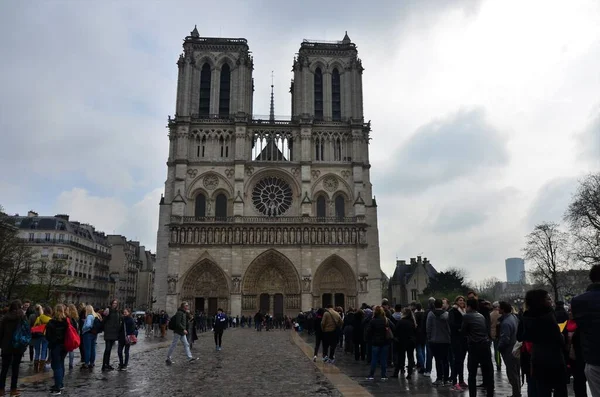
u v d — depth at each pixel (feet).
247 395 68.44
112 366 99.30
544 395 44.98
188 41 374.84
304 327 256.11
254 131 370.12
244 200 355.77
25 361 113.91
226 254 337.93
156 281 340.59
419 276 492.13
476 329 62.95
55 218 418.10
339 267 348.18
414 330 86.28
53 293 342.85
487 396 62.59
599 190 268.82
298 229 344.28
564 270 339.77
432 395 69.41
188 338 142.61
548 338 45.14
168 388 74.13
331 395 68.39
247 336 212.23
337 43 390.01
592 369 36.47
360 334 113.19
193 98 369.50
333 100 387.14
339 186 366.02
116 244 535.60
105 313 96.07
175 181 348.38
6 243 284.00
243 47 380.37
